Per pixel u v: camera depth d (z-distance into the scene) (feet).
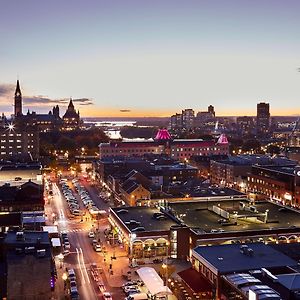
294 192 613.93
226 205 490.90
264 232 389.19
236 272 288.92
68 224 505.66
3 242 298.15
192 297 305.12
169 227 406.21
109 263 379.76
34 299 273.33
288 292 253.85
